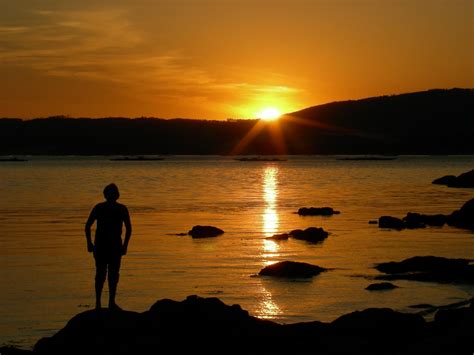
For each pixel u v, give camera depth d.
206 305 12.05
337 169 132.12
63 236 30.77
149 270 21.70
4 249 26.48
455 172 113.62
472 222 35.34
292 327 12.45
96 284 12.59
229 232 32.56
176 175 107.94
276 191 66.81
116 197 12.77
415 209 45.78
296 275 20.48
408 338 12.26
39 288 18.81
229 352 11.17
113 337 11.25
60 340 11.38
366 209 45.94
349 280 19.75
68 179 92.69
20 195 60.66
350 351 11.49
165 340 11.18
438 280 19.53
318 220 38.56
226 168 143.62
